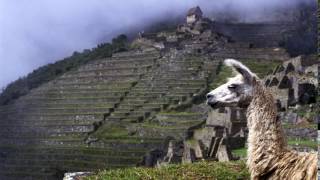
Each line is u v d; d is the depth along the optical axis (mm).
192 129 53031
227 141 35562
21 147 72000
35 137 72312
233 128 42938
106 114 68500
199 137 47688
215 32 98375
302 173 7215
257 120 7934
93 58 99875
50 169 60625
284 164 7496
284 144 7828
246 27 118000
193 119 56781
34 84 100188
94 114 69250
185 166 12992
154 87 73562
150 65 81312
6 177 66562
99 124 66438
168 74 76375
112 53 97000
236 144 37531
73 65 100688
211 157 35719
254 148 7832
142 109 67188
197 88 68625
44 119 75750
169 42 91938
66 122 71438
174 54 82750
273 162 7613
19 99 89000
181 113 60438
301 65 48312
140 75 79438
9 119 83562
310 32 104688
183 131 52969
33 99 84188
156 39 97062
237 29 117438
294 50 97000
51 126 71625
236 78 8344
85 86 82625
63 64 105875
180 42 91938
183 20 150375
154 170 12711
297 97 41656
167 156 44125
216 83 69000
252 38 112750
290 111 38688
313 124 33656
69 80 86500
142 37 101812
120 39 114312
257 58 78312
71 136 67125
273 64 73688
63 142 65812
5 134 80375
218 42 87312
